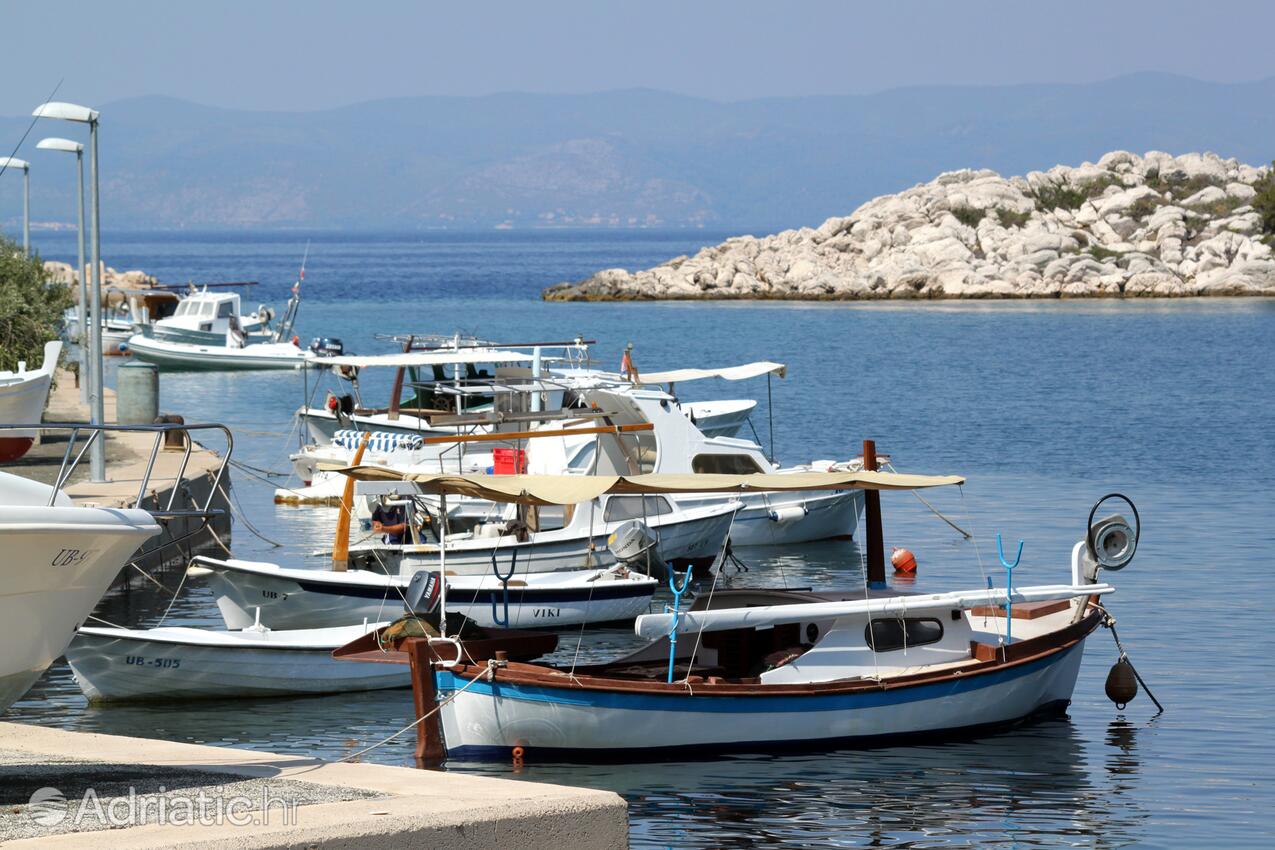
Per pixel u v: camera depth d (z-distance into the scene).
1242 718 22.44
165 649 23.25
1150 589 31.66
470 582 28.11
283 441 57.94
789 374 81.81
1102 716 22.83
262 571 26.84
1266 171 174.75
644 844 17.03
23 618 11.65
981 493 45.12
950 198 166.62
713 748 20.64
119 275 143.12
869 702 21.25
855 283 152.75
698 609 22.80
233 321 90.25
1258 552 35.44
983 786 19.42
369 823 10.76
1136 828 17.70
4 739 15.02
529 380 33.88
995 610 24.83
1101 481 46.97
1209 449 53.84
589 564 31.31
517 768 19.98
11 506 11.48
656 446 34.34
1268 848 17.00
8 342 56.72
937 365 86.00
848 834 17.47
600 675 21.83
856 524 39.94
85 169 49.12
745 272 161.62
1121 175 173.88
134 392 51.12
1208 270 153.88
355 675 24.50
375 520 31.77
